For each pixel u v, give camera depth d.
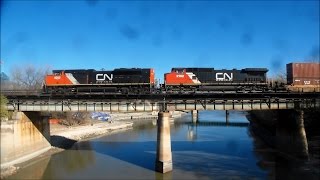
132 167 44.66
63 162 47.69
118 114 118.12
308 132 59.09
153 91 51.91
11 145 44.69
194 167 44.31
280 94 48.22
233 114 139.00
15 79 103.56
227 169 43.25
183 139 67.88
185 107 46.31
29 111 49.12
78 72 58.38
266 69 58.84
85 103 47.88
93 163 47.00
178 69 58.09
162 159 41.91
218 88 57.31
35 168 44.41
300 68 60.94
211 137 70.56
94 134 74.88
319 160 46.78
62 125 83.06
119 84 57.16
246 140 66.12
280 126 54.97
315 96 48.28
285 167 43.62
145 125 96.50
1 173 40.81
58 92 53.47
